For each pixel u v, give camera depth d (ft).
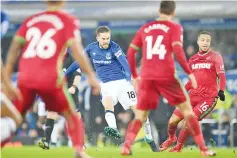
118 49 134.72
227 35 258.16
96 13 256.52
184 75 218.79
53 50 84.84
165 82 100.12
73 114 88.02
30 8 257.55
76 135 88.07
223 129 200.95
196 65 131.64
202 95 131.23
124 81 137.28
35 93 85.97
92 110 215.72
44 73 84.33
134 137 102.17
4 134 81.10
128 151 101.60
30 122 209.56
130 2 259.39
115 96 137.18
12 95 83.51
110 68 136.98
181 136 131.75
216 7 257.34
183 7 257.96
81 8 257.75
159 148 135.54
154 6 258.37
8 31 254.06
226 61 255.09
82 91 215.72
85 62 85.05
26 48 86.07
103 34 134.21
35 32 85.92
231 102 202.28
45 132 137.39
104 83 137.49
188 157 113.60
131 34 258.78
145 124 133.80
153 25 101.60
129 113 212.64
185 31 257.75
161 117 204.64
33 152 128.26
